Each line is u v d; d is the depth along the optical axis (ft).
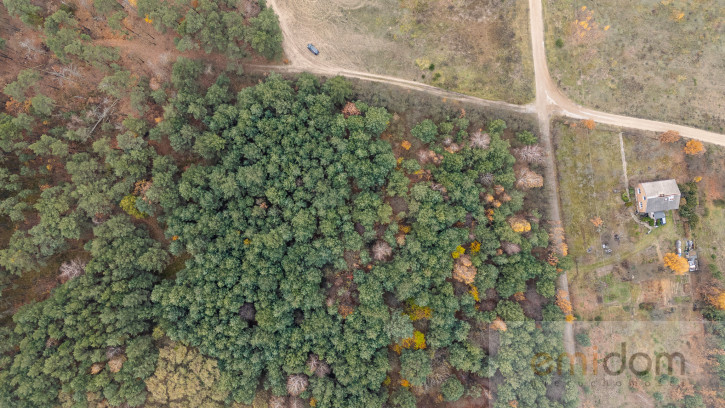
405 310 237.86
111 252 214.90
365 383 223.51
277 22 242.58
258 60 254.88
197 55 244.42
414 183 246.88
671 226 258.57
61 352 202.49
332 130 235.81
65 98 230.89
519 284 233.14
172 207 227.40
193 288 222.69
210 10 232.32
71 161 219.61
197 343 220.23
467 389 235.81
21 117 212.02
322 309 230.27
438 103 257.96
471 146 246.88
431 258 228.22
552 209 258.98
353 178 245.24
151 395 214.90
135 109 235.61
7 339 206.08
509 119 257.14
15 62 230.89
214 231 226.99
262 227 232.53
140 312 216.95
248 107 233.96
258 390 226.79
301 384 221.46
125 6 239.71
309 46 257.96
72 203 222.69
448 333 231.50
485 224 240.94
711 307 250.98
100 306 212.23
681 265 246.88
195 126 234.99
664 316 258.16
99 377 204.23
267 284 223.71
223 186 224.53
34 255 216.13
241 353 221.25
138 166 225.35
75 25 229.86
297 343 223.71
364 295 226.58
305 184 232.94
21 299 221.66
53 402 203.41
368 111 242.17
